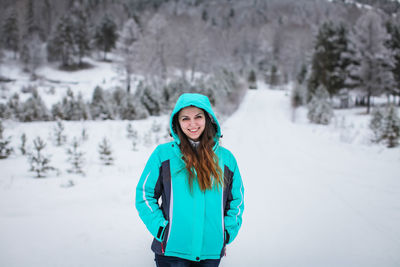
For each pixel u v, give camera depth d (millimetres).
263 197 4812
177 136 1620
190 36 66062
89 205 4121
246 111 35438
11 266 2428
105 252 2734
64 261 2545
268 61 113875
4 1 65375
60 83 49656
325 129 19375
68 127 13109
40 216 3643
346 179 6164
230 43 116000
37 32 77938
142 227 3361
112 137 11430
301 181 5949
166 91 27203
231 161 1703
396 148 10648
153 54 46969
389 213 4113
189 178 1504
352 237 3307
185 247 1472
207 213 1503
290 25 131625
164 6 170750
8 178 5504
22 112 14820
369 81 30312
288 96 57781
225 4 192750
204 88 25781
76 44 64188
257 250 2959
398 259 2781
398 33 36906
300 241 3184
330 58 39031
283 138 14430
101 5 108188
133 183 5430
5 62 56688
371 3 182125
